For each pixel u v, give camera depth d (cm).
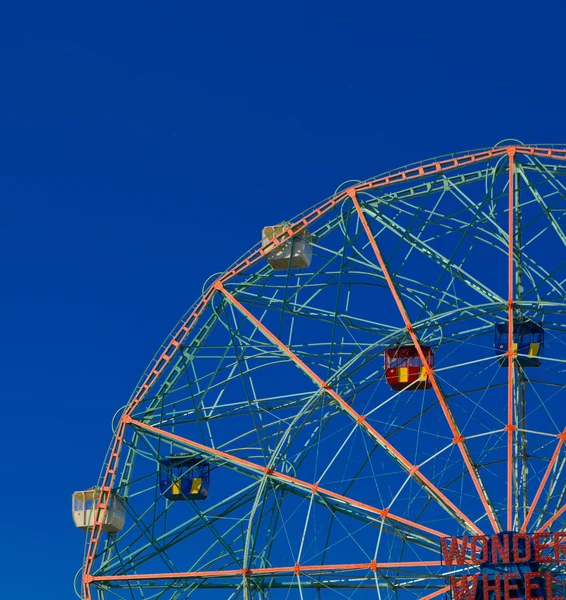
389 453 9619
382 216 10231
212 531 9775
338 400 9800
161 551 9938
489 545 9056
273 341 10156
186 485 10369
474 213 9981
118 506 10231
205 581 9825
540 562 8975
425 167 10150
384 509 9438
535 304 9775
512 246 9781
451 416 9631
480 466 9831
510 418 9456
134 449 10275
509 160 9956
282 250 10475
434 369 9750
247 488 9856
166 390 10375
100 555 9950
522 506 9594
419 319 9888
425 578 9431
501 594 8981
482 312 10031
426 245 10125
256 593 9694
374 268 10156
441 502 9406
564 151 9912
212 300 10469
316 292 10469
